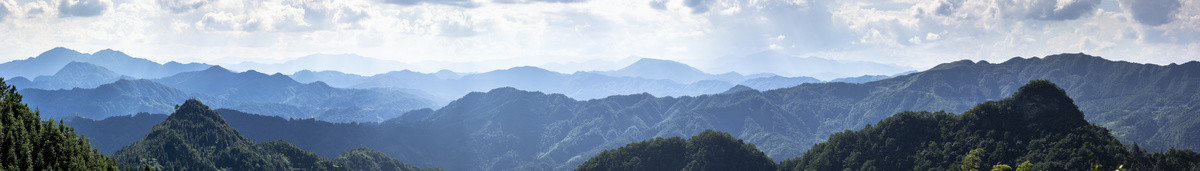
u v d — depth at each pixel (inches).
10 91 6963.6
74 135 7052.2
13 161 5816.9
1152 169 7244.1
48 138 6427.2
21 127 6195.9
